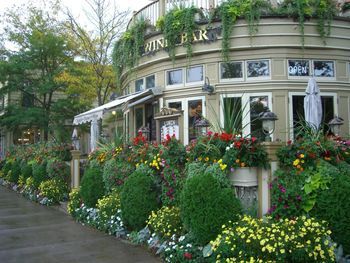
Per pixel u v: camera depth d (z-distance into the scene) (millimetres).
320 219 4281
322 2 10414
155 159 6000
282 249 3666
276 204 4574
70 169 10797
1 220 8227
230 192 4676
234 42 10508
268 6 10383
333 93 10688
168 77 11844
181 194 4980
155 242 5457
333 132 7984
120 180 7285
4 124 20922
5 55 21031
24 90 20516
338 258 4008
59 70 19578
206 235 4551
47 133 22031
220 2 10898
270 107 10367
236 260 3852
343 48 10797
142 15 12664
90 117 12164
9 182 15828
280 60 10430
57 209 9617
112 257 5309
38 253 5617
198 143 5328
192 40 10922
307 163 4680
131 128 13664
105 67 17266
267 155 4852
